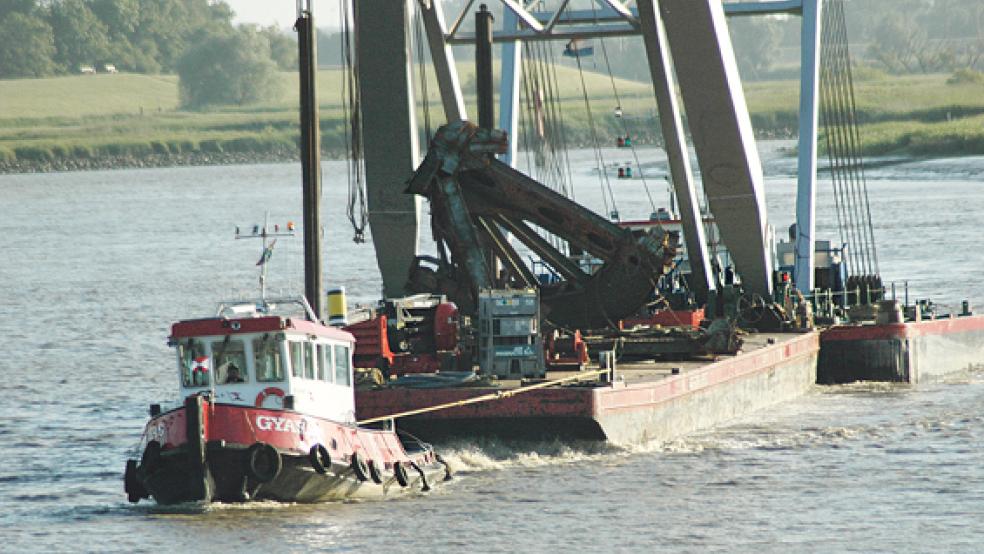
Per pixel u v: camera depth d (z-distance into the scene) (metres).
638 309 153.75
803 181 196.12
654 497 113.69
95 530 107.06
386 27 162.88
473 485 117.50
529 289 132.62
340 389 115.00
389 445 115.50
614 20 193.00
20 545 103.81
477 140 152.50
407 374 134.62
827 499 113.12
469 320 139.62
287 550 99.31
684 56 158.12
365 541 101.44
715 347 150.38
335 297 131.62
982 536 101.88
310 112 150.38
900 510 109.38
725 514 108.81
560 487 116.31
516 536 103.06
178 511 109.00
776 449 131.75
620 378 129.12
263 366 108.50
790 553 99.00
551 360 138.12
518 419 122.62
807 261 193.75
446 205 152.50
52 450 141.38
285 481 107.00
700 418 140.25
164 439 106.31
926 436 137.62
